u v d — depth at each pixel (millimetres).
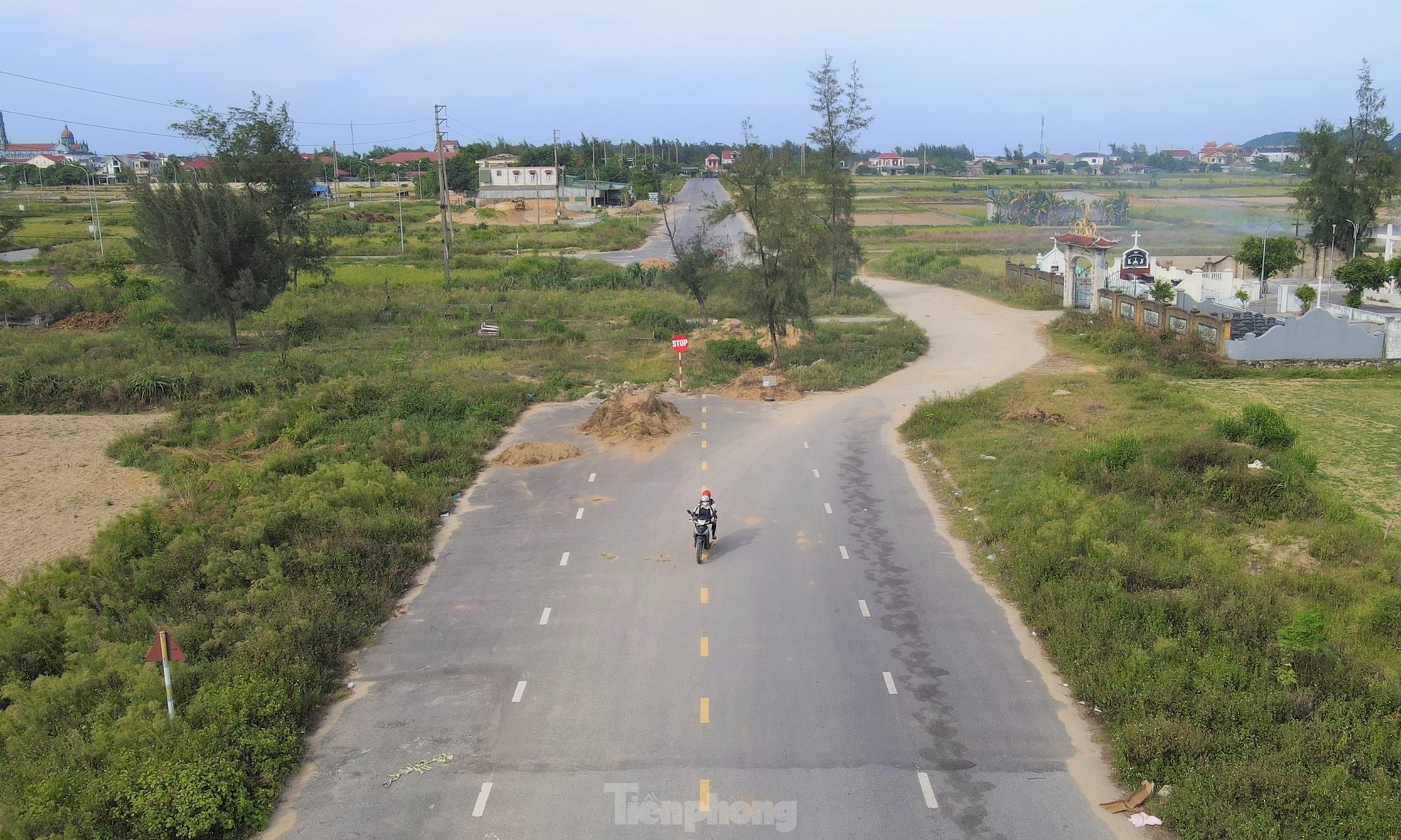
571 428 28656
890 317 49094
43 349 38281
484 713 13773
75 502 23484
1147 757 12062
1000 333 43062
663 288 58906
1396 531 19250
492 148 177000
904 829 11211
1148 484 21656
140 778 11367
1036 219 107438
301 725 13453
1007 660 15062
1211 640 14633
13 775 12031
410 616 16859
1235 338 36438
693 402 31859
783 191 38875
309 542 19094
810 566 18688
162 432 28750
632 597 17438
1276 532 19281
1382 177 53938
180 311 41312
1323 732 12188
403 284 60188
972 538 19875
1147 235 85625
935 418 28344
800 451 26234
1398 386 31656
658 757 12656
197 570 18234
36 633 15805
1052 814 11445
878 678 14562
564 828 11289
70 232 86750
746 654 15336
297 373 34750
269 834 11297
